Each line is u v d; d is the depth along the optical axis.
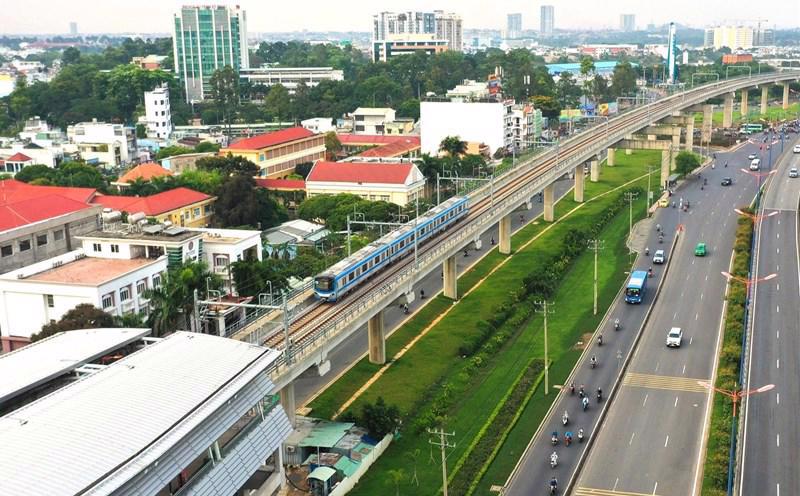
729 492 93.94
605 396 122.50
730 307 151.62
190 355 85.62
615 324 149.12
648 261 187.88
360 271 139.25
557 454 106.56
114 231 154.00
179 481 72.44
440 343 144.75
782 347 137.25
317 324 120.75
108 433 69.19
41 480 62.25
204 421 74.75
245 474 79.50
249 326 121.44
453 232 174.88
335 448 105.50
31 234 158.88
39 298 131.38
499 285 174.25
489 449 108.50
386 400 123.38
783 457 103.19
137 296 137.00
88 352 88.38
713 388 122.00
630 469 102.75
